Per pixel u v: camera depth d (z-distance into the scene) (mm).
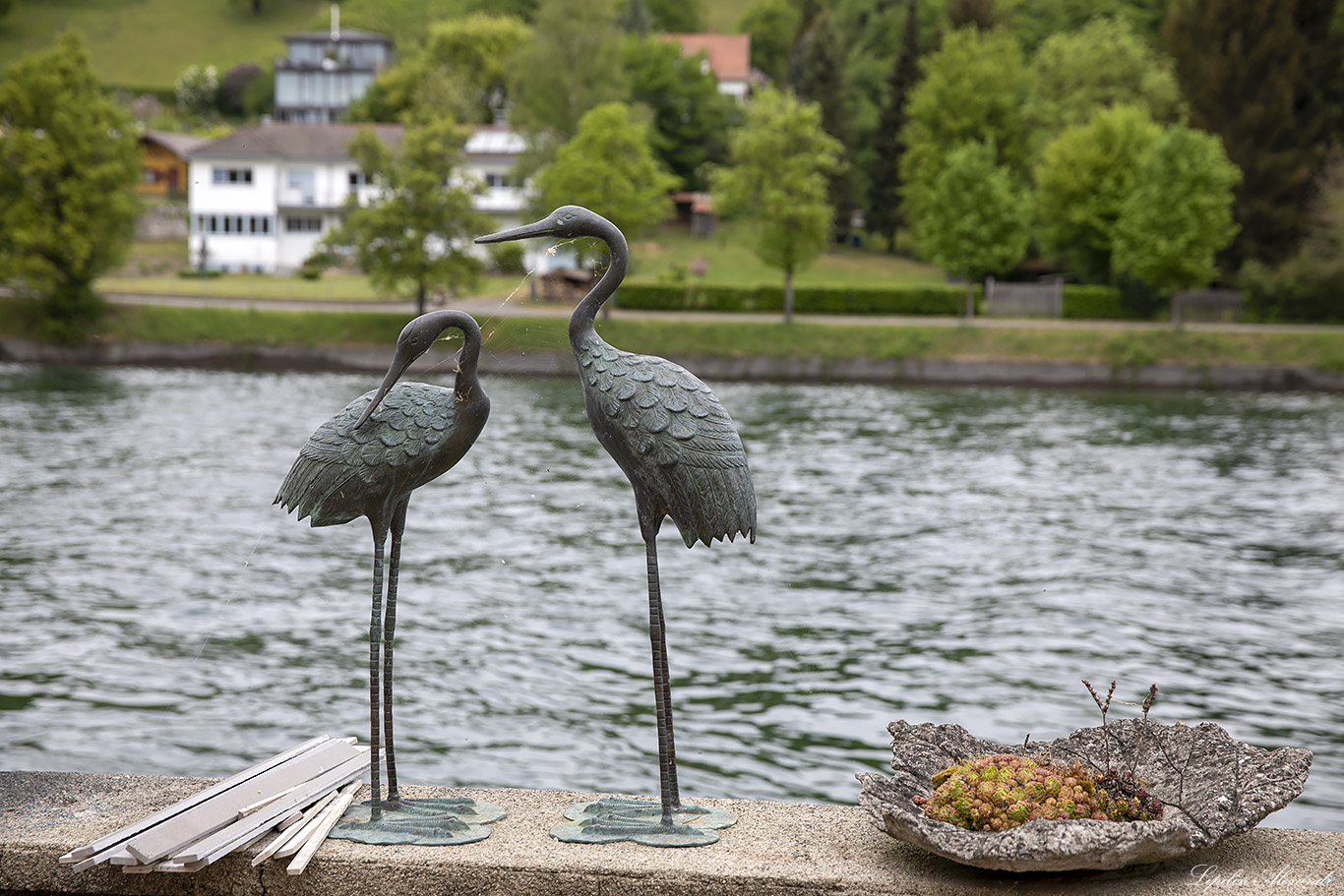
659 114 89062
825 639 16391
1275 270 63688
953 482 30453
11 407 41219
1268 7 66875
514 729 12820
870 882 5480
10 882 5777
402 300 64062
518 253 60000
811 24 114312
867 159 90625
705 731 12844
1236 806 5832
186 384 49750
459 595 18625
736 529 6016
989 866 5316
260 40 137500
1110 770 6051
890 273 80000
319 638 16109
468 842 5852
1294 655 15766
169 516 24297
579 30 70812
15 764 11398
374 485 6059
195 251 74562
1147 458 34844
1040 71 81750
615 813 6293
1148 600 18859
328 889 5633
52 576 19125
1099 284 65812
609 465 32094
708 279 75250
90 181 56250
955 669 15086
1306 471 32812
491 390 42031
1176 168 55750
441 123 58656
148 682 14086
